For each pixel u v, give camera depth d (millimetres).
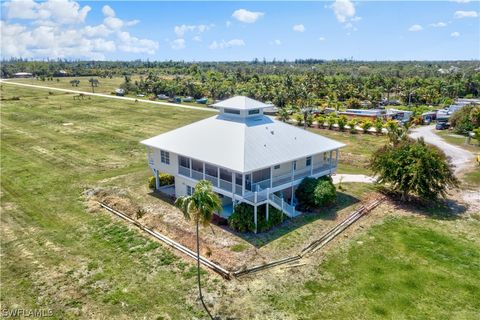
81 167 49188
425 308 21688
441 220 33375
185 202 21266
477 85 139000
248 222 29953
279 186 32875
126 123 81312
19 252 27969
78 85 172125
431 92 126250
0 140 63906
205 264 26016
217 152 32562
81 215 34312
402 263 26281
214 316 21062
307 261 26438
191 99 125375
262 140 34281
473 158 54250
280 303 22094
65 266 26109
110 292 23266
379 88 136375
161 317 21062
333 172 39031
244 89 124812
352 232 30953
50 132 70938
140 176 44781
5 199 38219
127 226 31984
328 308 21656
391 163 36281
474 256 27250
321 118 80938
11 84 168875
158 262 26453
